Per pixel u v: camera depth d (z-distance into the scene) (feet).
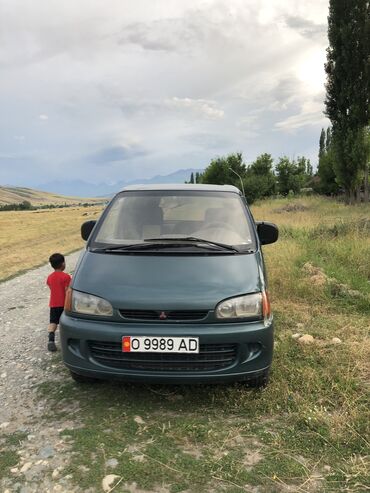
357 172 90.94
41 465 9.83
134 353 11.69
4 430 11.48
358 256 29.91
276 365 14.39
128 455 10.05
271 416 11.62
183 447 10.36
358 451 9.98
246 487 8.97
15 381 14.73
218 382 11.68
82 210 274.98
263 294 12.38
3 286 34.47
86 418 11.80
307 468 9.48
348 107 90.99
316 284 23.52
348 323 18.48
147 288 12.11
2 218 192.24
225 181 165.78
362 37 86.63
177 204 16.03
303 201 113.91
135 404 12.45
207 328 11.59
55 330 19.53
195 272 12.68
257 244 14.62
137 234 14.88
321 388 12.85
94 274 12.89
